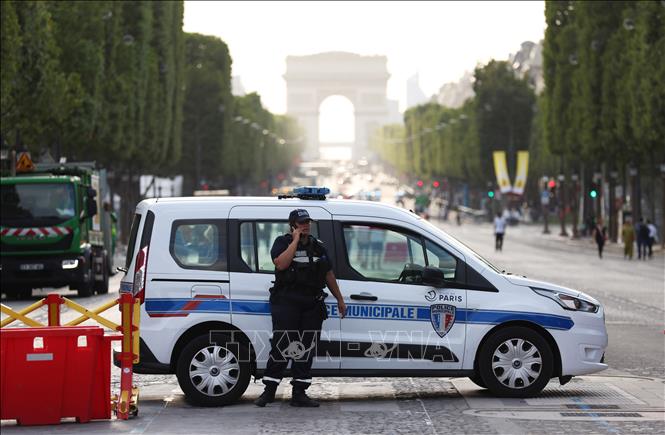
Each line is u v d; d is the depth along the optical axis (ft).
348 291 95.76
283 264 92.17
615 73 473.26
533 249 493.77
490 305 97.14
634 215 495.41
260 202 97.30
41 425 85.05
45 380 84.99
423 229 97.91
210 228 96.32
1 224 224.33
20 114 320.70
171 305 94.94
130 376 88.74
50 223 225.35
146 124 520.42
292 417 88.94
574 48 551.59
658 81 413.39
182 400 98.07
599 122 492.54
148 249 95.71
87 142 408.46
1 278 224.12
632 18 458.50
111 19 444.55
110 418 87.51
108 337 86.79
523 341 97.50
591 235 609.83
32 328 85.25
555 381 108.47
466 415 89.40
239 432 82.48
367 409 92.53
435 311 96.48
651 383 107.14
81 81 393.29
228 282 95.40
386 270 97.04
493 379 97.25
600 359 99.55
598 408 92.48
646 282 280.51
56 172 237.04
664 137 419.54
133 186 570.05
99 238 255.29
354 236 97.14
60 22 390.42
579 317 98.73
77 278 226.99
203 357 94.12
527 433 81.76
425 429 83.46
